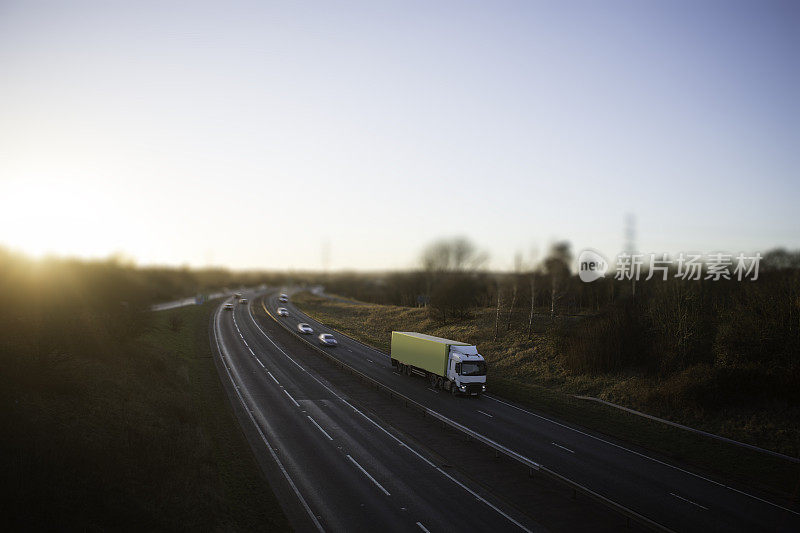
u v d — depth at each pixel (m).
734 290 53.00
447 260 130.25
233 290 177.50
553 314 67.25
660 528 17.80
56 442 20.08
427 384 46.12
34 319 36.72
